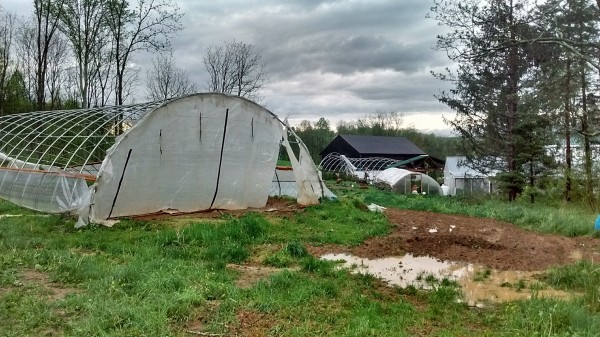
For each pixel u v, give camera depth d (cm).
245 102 1491
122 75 2794
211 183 1449
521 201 2238
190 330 537
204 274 734
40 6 2698
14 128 1748
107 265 771
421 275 896
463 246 1167
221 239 1030
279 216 1370
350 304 657
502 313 671
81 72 2789
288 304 632
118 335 498
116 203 1249
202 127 1408
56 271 720
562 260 1048
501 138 2472
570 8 1307
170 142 1348
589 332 541
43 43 3328
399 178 3294
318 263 892
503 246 1182
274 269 866
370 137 5562
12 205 1411
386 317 612
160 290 633
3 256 787
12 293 614
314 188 1670
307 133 7138
